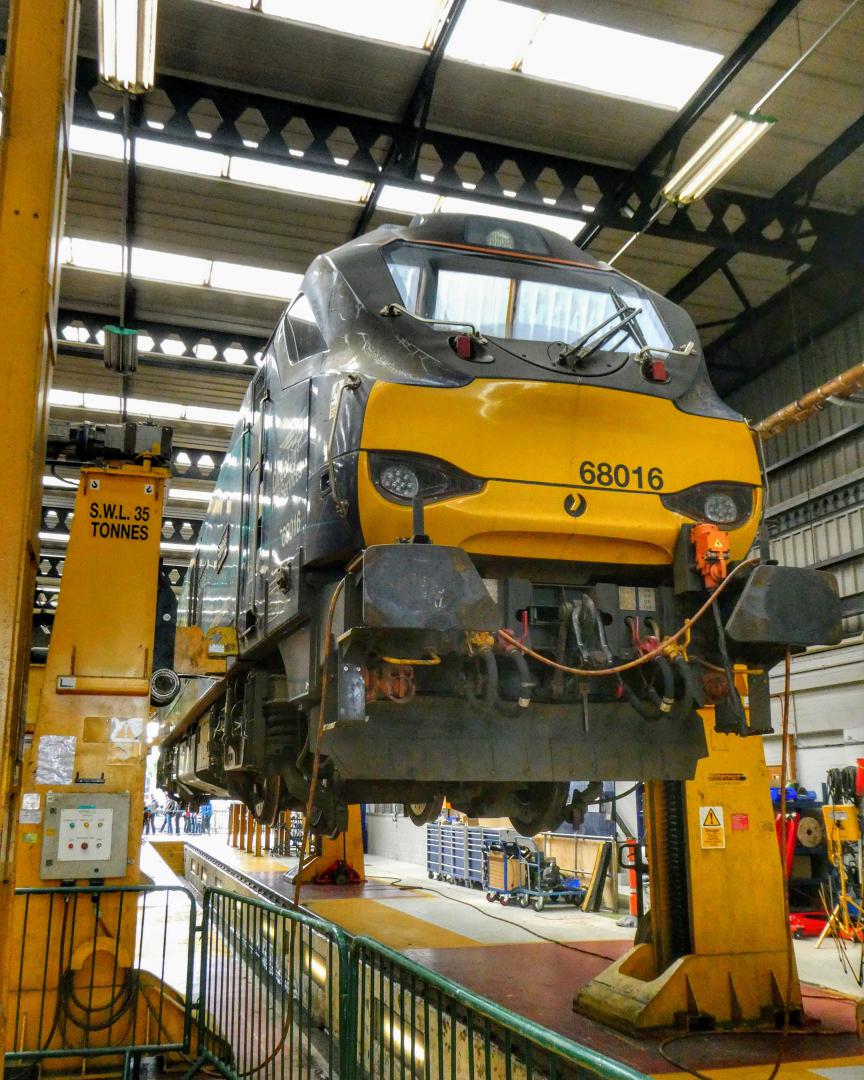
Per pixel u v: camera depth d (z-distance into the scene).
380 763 4.30
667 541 4.66
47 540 23.75
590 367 4.70
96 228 12.80
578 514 4.48
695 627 4.75
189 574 11.98
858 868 10.10
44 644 26.25
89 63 10.16
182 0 9.23
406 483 4.29
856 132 11.09
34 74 3.55
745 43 9.66
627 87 10.40
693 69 10.09
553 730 4.61
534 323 5.36
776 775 13.51
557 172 11.63
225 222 12.65
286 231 12.85
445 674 4.50
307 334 5.32
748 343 15.38
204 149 10.45
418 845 19.67
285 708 6.43
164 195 12.07
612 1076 2.02
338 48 9.86
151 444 6.15
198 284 14.16
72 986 5.48
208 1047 5.73
